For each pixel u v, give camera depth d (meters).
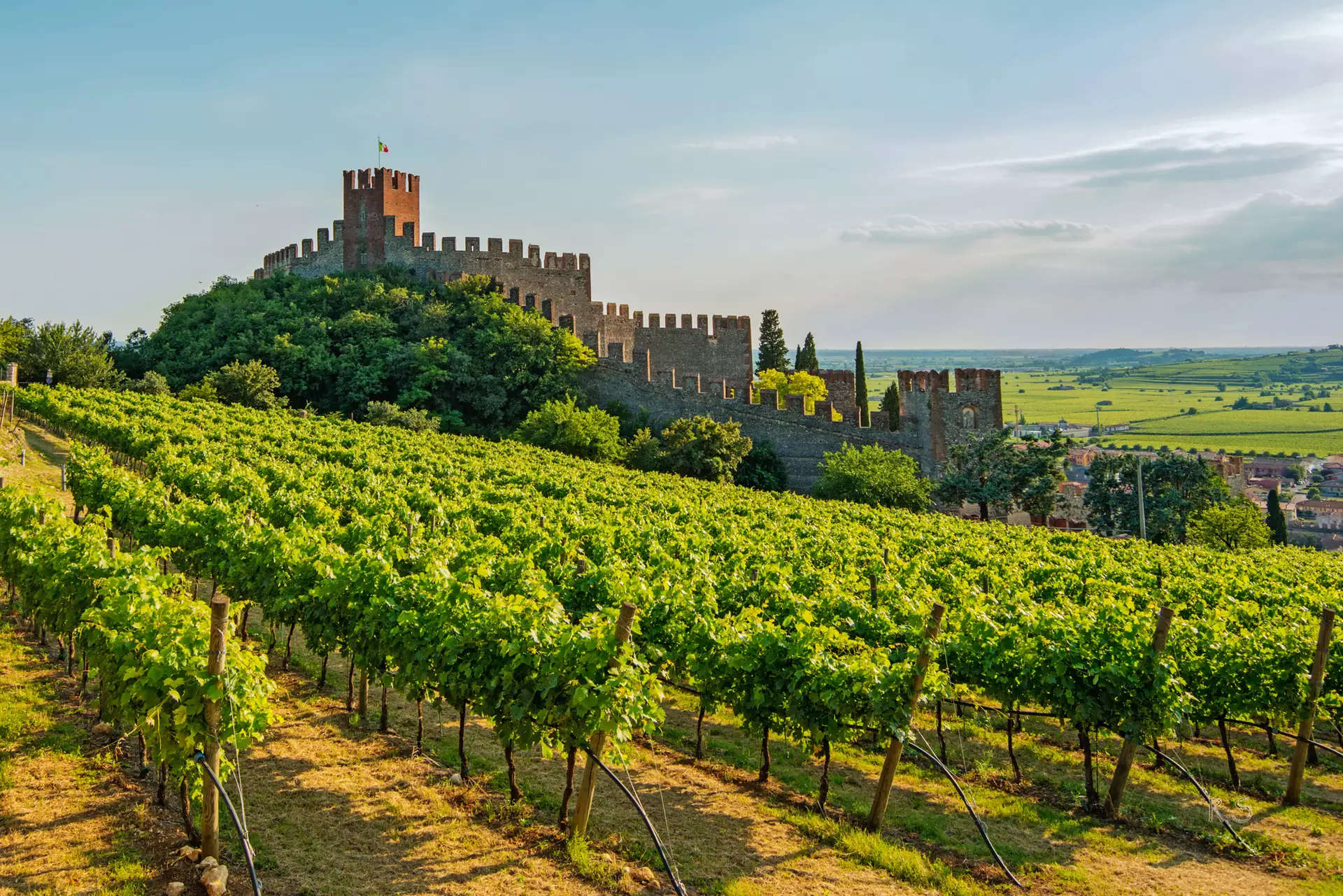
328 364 76.00
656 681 13.24
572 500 37.34
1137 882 13.02
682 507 37.53
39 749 13.92
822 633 15.52
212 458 37.78
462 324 81.00
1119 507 71.62
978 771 17.19
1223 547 59.88
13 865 10.93
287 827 12.67
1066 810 15.66
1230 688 17.00
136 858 11.38
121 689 12.66
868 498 60.78
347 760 15.10
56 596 16.55
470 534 25.61
